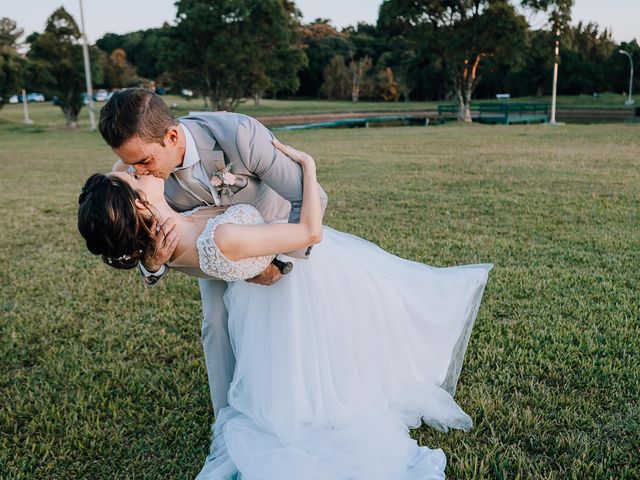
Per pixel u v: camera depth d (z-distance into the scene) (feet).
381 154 46.37
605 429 9.05
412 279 9.29
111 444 9.50
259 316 8.15
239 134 7.40
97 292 16.44
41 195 32.73
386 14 105.81
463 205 25.14
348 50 239.09
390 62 230.48
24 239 22.80
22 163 49.78
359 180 32.91
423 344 9.21
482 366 11.00
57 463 9.18
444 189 29.09
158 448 9.39
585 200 25.09
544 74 185.98
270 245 7.16
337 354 8.12
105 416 10.32
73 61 101.91
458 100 108.99
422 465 7.70
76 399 10.81
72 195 32.45
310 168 7.74
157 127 6.70
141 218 6.63
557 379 10.51
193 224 7.43
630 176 30.71
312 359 7.95
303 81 237.25
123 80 201.46
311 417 7.93
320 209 7.69
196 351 12.56
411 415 8.91
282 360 7.92
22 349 13.09
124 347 12.89
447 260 17.35
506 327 12.67
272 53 111.55
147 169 7.03
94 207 6.45
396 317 8.82
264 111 144.15
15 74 108.27
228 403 9.50
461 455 8.59
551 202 24.98
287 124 115.65
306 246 7.48
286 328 7.96
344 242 9.24
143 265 7.84
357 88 209.36
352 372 8.14
